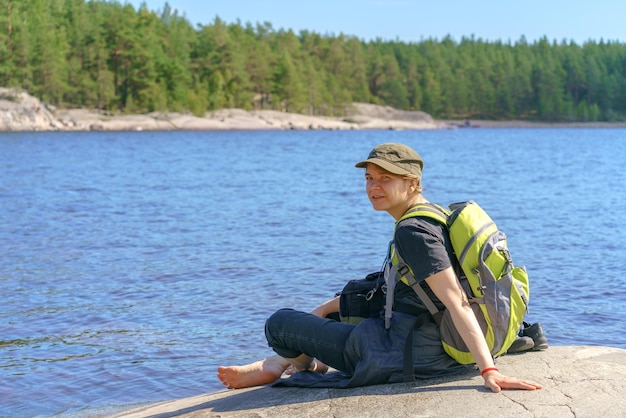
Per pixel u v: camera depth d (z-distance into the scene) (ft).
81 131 340.80
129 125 362.33
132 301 28.99
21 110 330.13
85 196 72.13
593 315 26.91
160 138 274.57
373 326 13.21
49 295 29.91
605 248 41.98
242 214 58.49
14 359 21.77
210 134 332.39
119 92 387.96
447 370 13.12
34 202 66.18
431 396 12.25
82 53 383.65
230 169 116.78
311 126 436.76
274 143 241.14
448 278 12.21
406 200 13.19
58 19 401.29
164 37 437.17
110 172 107.45
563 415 11.17
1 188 79.56
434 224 12.50
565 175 106.01
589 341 23.77
